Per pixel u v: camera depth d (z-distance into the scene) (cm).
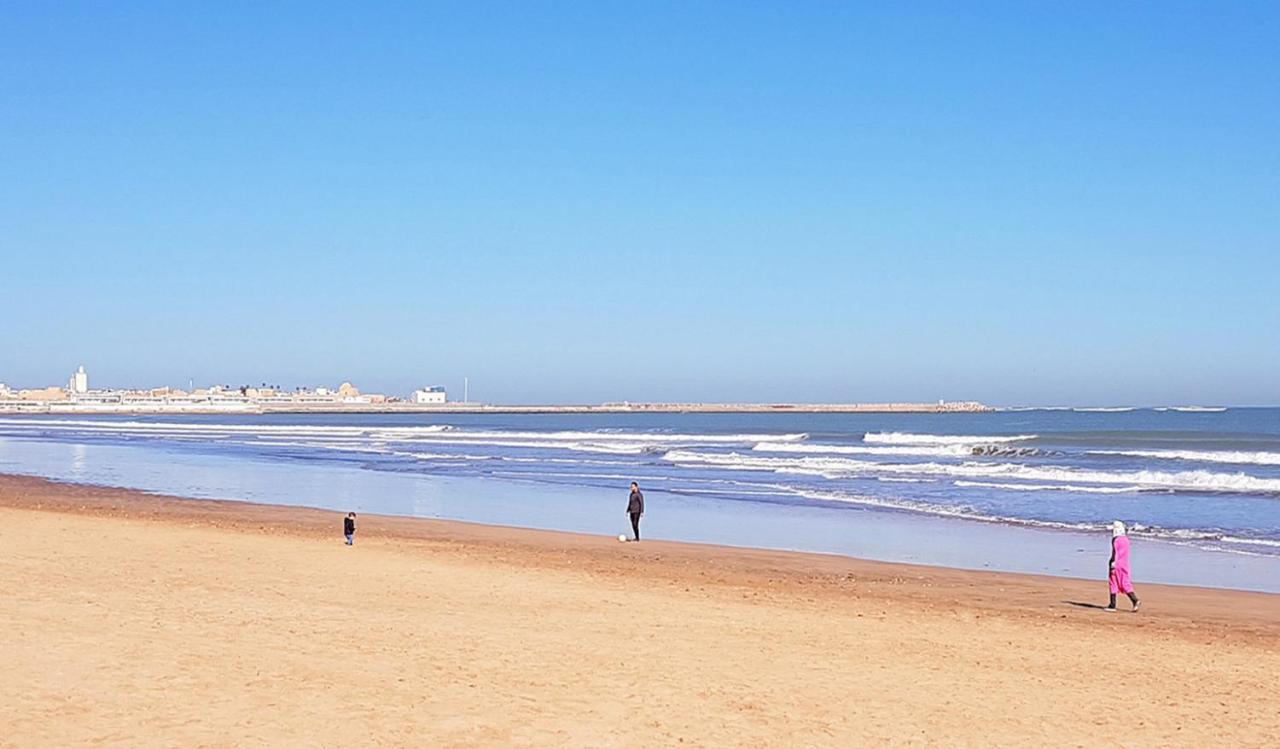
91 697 902
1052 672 1216
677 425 15062
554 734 873
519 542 2600
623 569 2114
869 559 2366
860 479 4488
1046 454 5991
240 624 1258
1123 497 3684
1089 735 950
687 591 1806
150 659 1043
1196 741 944
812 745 883
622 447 7394
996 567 2259
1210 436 8256
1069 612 1722
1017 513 3244
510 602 1566
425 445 7919
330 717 884
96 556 1888
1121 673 1228
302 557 2038
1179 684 1176
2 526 2381
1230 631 1573
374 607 1453
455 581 1775
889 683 1116
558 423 16688
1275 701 1101
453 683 1020
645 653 1211
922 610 1689
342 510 3438
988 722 978
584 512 3391
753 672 1136
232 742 805
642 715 943
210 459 6194
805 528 2934
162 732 820
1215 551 2489
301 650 1128
